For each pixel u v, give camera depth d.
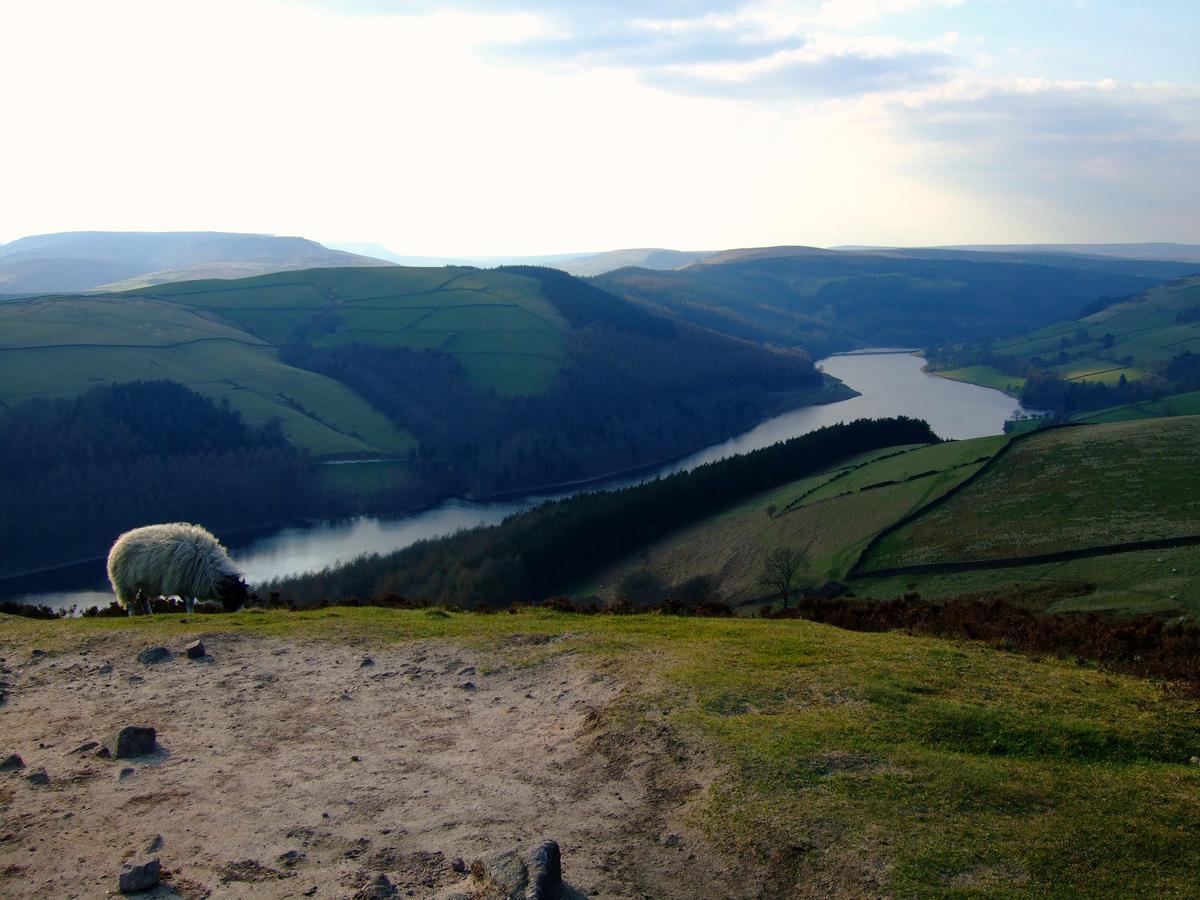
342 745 10.52
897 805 8.14
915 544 55.38
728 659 12.87
